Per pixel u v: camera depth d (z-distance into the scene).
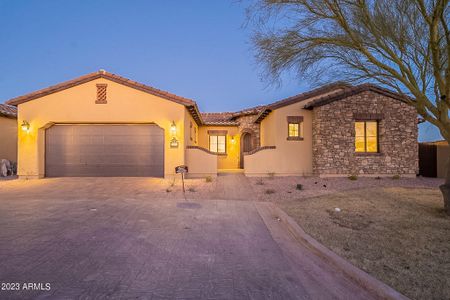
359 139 13.62
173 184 11.16
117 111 12.45
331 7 5.35
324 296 3.11
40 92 12.24
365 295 3.16
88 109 12.41
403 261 3.86
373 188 10.19
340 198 8.51
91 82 12.47
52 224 5.82
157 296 3.04
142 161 12.98
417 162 13.29
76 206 7.61
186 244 4.75
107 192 9.77
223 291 3.18
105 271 3.64
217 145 19.27
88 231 5.36
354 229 5.43
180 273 3.62
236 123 18.84
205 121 19.42
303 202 8.16
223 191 10.09
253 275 3.61
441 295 2.97
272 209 7.58
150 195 9.34
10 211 6.99
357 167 13.16
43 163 12.80
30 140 12.43
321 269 3.84
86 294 3.05
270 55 6.16
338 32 5.89
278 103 13.80
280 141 13.85
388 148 13.24
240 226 5.94
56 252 4.28
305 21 5.79
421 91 5.94
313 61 6.11
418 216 6.27
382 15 5.27
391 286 3.18
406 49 5.65
